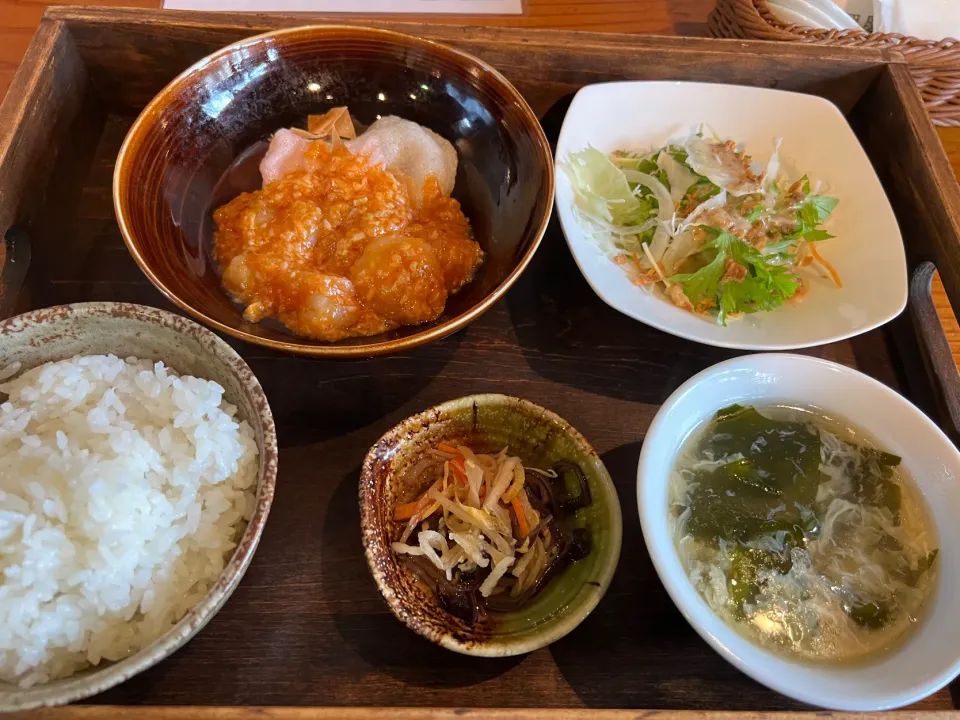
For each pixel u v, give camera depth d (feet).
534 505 0.90
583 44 1.20
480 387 1.01
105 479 0.75
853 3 1.49
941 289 1.33
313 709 0.73
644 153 1.23
